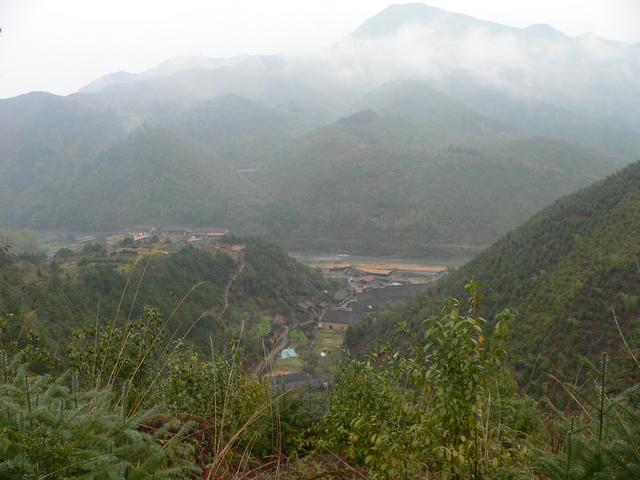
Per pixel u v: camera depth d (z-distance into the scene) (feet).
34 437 7.45
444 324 10.16
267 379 18.65
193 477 11.28
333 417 14.74
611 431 8.82
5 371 9.70
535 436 13.48
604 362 9.01
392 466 10.47
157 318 19.01
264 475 13.11
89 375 15.06
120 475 7.77
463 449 9.46
